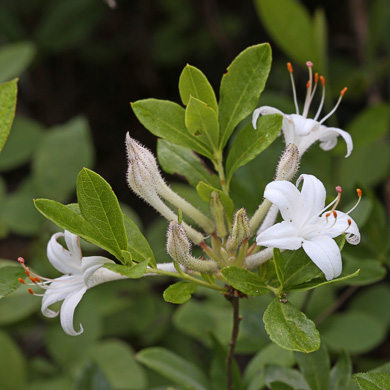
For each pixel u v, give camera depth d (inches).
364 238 25.2
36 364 31.1
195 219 21.8
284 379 23.4
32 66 44.7
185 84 21.6
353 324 28.3
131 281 34.7
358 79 36.3
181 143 21.7
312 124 21.8
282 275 20.4
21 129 37.4
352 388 22.9
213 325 28.0
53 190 32.8
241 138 21.8
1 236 32.0
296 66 42.6
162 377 33.3
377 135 30.1
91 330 30.5
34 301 29.5
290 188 20.6
